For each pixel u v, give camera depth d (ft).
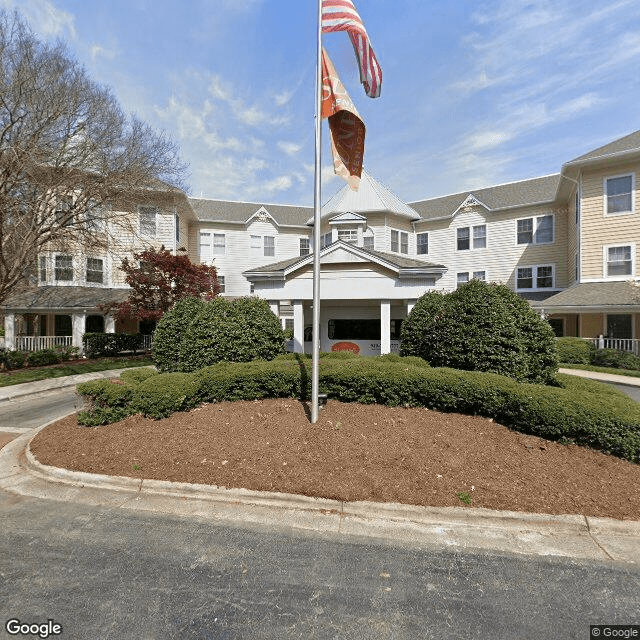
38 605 8.16
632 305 44.27
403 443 15.52
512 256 66.49
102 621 7.72
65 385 37.11
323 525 11.50
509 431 16.72
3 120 38.06
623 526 11.15
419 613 8.00
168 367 25.91
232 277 73.72
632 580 9.11
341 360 23.63
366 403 20.07
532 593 8.64
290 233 77.51
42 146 39.01
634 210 49.75
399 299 32.71
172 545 10.45
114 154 43.88
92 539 10.73
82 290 57.52
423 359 23.72
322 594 8.55
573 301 48.93
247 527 11.39
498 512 11.73
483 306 22.16
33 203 39.83
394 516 11.88
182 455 15.30
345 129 18.69
